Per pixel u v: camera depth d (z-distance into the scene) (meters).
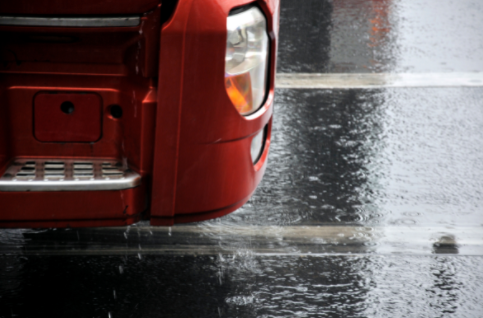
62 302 3.89
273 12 3.58
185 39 3.16
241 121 3.48
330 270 4.33
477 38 9.94
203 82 3.26
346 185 5.60
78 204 3.28
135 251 4.47
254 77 3.55
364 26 10.32
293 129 6.69
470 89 7.93
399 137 6.59
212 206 3.58
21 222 3.27
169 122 3.29
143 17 3.14
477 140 6.56
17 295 3.94
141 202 3.43
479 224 5.03
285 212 5.12
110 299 3.94
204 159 3.43
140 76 3.30
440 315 3.90
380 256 4.53
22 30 3.08
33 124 3.37
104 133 3.43
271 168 5.86
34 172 3.31
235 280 4.18
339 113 7.13
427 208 5.26
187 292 4.04
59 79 3.30
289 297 4.03
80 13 3.07
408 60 8.95
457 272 4.36
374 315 3.89
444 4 11.58
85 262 4.31
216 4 3.19
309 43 9.50
